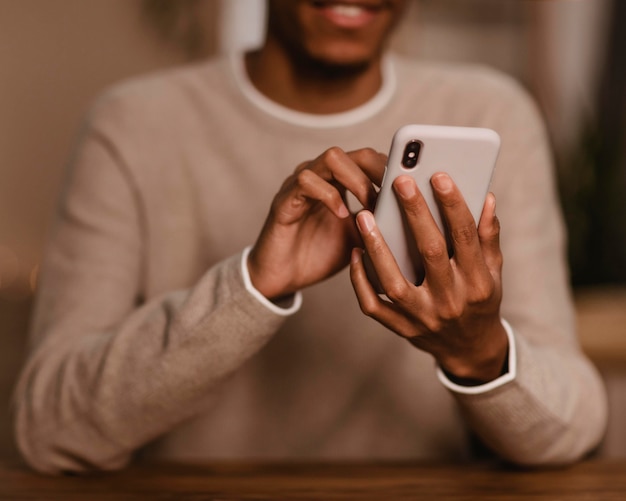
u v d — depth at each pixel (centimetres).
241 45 378
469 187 72
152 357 88
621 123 346
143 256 116
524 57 388
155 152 117
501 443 90
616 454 166
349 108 117
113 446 92
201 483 86
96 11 401
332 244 81
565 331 109
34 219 408
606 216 227
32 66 403
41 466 94
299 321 115
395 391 118
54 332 103
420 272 75
